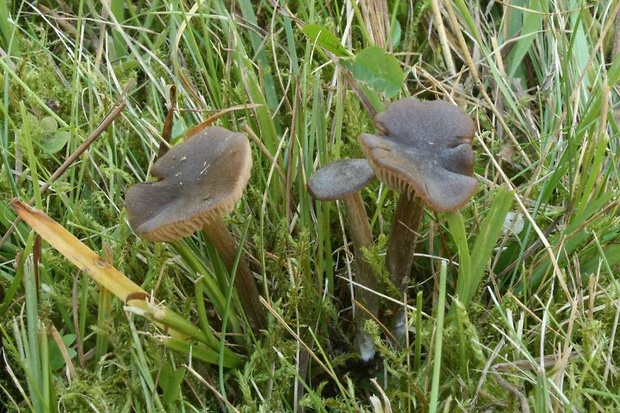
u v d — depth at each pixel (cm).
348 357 32
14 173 34
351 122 35
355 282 32
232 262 31
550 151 36
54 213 34
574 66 37
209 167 29
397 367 31
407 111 30
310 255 33
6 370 31
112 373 31
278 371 30
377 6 37
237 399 31
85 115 35
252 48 38
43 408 29
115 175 34
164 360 29
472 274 31
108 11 36
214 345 30
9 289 31
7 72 34
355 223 31
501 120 35
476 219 33
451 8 36
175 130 34
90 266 29
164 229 28
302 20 38
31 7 39
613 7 38
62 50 38
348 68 34
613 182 34
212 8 38
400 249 31
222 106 36
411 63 39
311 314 32
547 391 28
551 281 32
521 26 39
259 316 32
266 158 34
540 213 34
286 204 33
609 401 29
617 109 37
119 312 31
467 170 29
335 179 30
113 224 33
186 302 31
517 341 29
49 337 30
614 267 33
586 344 30
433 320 31
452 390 30
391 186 29
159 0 39
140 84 38
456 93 38
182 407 30
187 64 38
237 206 33
